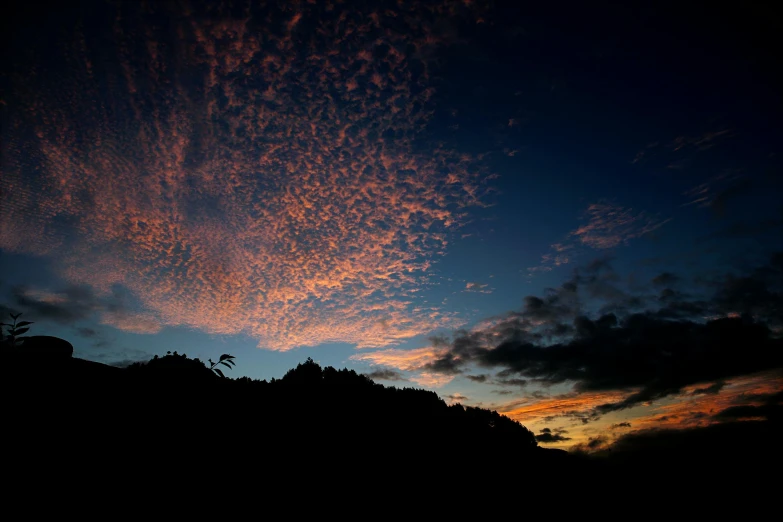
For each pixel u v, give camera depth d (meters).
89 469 6.88
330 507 8.98
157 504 6.75
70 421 7.94
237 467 9.23
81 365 10.72
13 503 5.48
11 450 6.49
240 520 7.28
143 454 8.05
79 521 5.62
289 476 9.73
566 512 12.68
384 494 10.46
